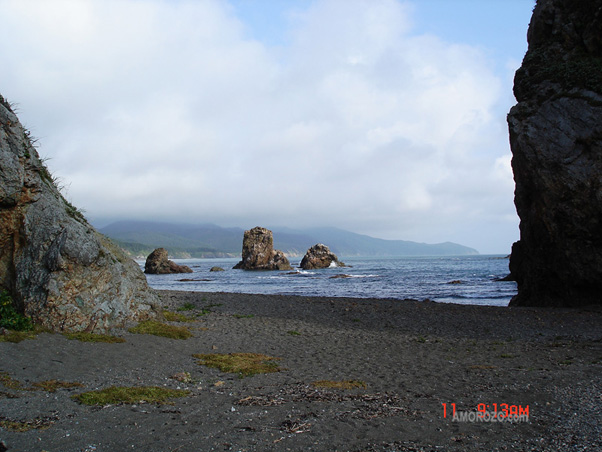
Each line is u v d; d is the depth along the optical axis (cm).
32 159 1291
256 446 596
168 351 1234
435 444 611
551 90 2519
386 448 596
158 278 7612
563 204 2336
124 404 759
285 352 1334
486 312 2252
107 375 946
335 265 10681
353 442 616
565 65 2527
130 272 1560
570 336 1612
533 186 2486
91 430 636
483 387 923
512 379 988
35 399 750
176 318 1819
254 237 10681
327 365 1155
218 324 1836
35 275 1226
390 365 1158
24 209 1274
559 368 1091
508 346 1444
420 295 3822
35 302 1199
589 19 2533
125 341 1254
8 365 910
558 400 814
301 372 1070
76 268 1261
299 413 739
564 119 2391
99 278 1334
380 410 761
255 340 1519
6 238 1262
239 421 694
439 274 7356
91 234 1371
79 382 875
